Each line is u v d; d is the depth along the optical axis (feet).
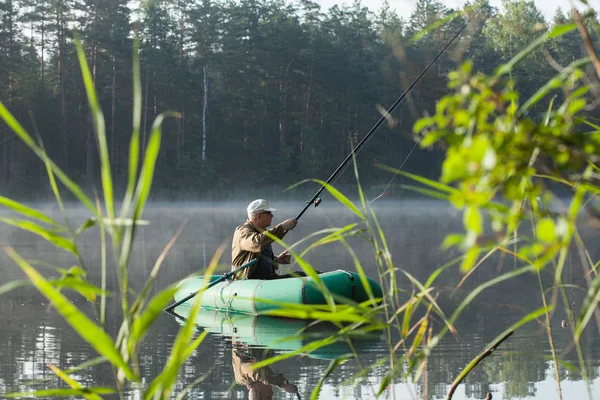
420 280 47.44
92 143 208.44
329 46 236.22
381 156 231.09
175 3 228.22
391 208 203.21
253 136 233.35
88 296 9.25
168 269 56.13
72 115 209.67
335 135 236.43
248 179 228.02
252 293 37.45
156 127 7.83
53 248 77.05
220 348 27.63
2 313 36.19
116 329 31.55
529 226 90.53
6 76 206.28
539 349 25.82
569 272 51.62
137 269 56.39
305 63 233.14
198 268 56.75
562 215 6.55
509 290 42.83
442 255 64.34
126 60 213.46
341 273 36.50
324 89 237.45
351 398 19.66
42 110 203.92
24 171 197.88
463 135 5.82
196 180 217.56
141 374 23.12
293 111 238.89
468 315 34.04
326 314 10.45
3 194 194.29
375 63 237.86
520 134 5.73
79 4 208.95
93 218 8.60
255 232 39.45
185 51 233.76
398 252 67.56
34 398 20.07
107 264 60.13
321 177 228.02
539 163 6.00
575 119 7.43
